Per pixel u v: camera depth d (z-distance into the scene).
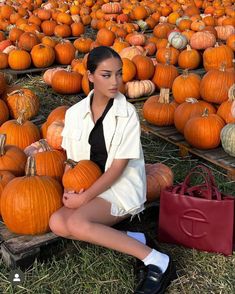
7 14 12.51
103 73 3.23
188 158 5.31
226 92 5.68
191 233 3.61
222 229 3.56
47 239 3.51
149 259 3.28
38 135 4.88
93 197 3.39
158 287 3.21
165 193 3.63
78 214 3.29
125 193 3.45
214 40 8.88
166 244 3.76
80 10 13.14
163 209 3.66
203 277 3.46
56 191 3.56
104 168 3.55
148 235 3.61
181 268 3.54
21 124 4.81
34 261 3.50
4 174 3.85
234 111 4.93
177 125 5.51
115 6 12.77
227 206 3.51
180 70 8.14
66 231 3.34
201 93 5.89
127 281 3.40
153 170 4.20
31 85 7.84
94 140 3.47
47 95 7.41
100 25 12.04
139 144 3.41
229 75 5.74
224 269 3.52
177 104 5.93
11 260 3.49
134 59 7.21
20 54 8.27
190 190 3.62
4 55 8.37
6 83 6.25
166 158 5.32
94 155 3.56
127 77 6.98
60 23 11.72
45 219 3.50
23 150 4.57
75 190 3.47
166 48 8.38
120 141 3.38
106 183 3.38
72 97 7.28
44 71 8.46
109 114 3.39
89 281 3.42
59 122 4.57
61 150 4.42
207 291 3.34
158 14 12.51
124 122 3.38
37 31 10.07
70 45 8.83
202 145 5.09
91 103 3.50
